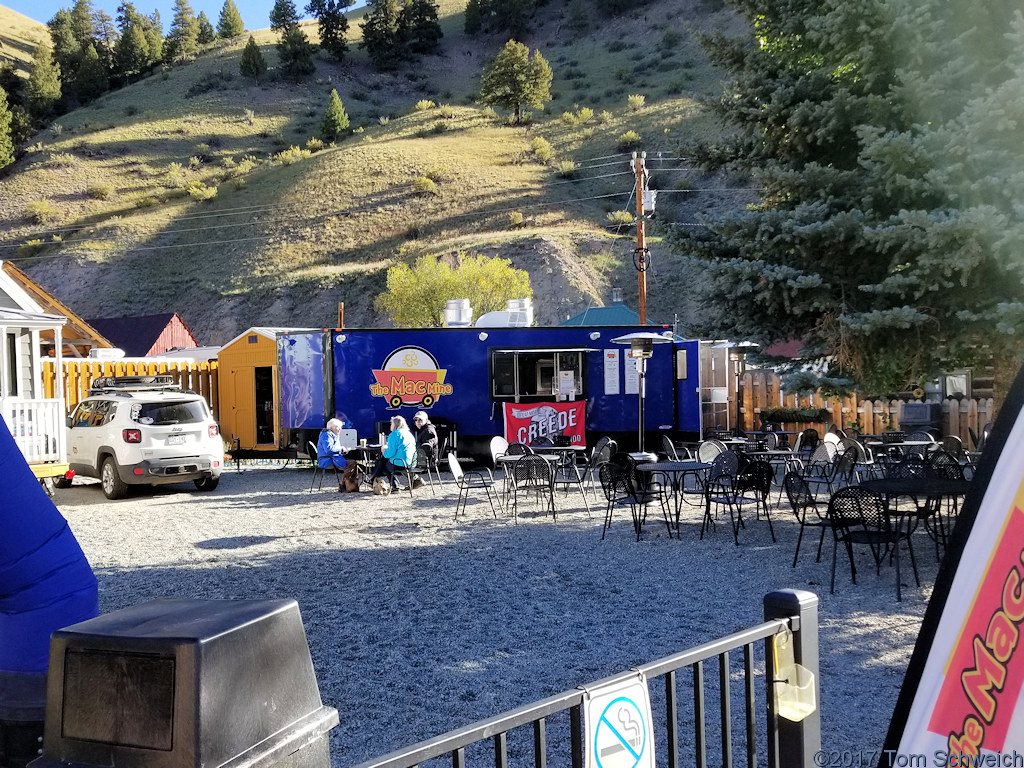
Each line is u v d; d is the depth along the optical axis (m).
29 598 3.17
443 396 16.64
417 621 6.10
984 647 2.00
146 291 63.66
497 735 1.96
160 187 86.75
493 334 16.72
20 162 96.88
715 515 10.05
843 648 5.27
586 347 16.77
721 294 8.97
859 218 7.98
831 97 8.70
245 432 19.12
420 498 12.58
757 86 9.31
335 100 101.12
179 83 124.44
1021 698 1.88
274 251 66.12
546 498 12.00
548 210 68.12
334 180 77.75
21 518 3.15
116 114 112.50
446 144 87.44
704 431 17.48
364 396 16.48
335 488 14.13
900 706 2.22
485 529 9.77
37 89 123.12
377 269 58.16
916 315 7.62
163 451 13.08
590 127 89.44
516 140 89.12
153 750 1.57
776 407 19.36
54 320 13.66
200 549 9.03
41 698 3.11
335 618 6.25
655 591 6.75
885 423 17.78
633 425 16.86
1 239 77.06
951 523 8.05
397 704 4.57
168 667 1.58
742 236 8.84
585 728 2.12
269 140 103.31
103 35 155.75
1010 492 2.02
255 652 1.69
